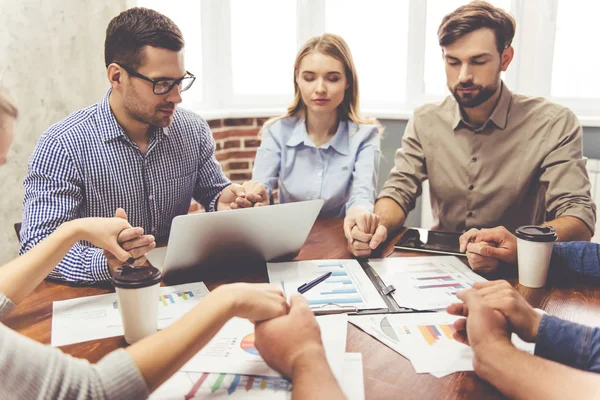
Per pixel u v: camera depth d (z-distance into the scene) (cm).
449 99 198
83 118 155
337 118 208
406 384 81
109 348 93
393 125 316
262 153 210
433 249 144
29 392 64
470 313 90
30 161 148
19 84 237
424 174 204
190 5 322
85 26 254
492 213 193
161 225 170
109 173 155
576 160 174
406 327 99
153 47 139
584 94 294
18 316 106
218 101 343
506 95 184
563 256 127
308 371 76
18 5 232
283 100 343
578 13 284
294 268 131
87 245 151
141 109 146
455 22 167
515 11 291
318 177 204
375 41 326
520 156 185
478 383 82
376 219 145
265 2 332
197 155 178
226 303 83
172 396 78
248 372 84
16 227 154
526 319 90
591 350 84
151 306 93
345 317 102
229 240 124
